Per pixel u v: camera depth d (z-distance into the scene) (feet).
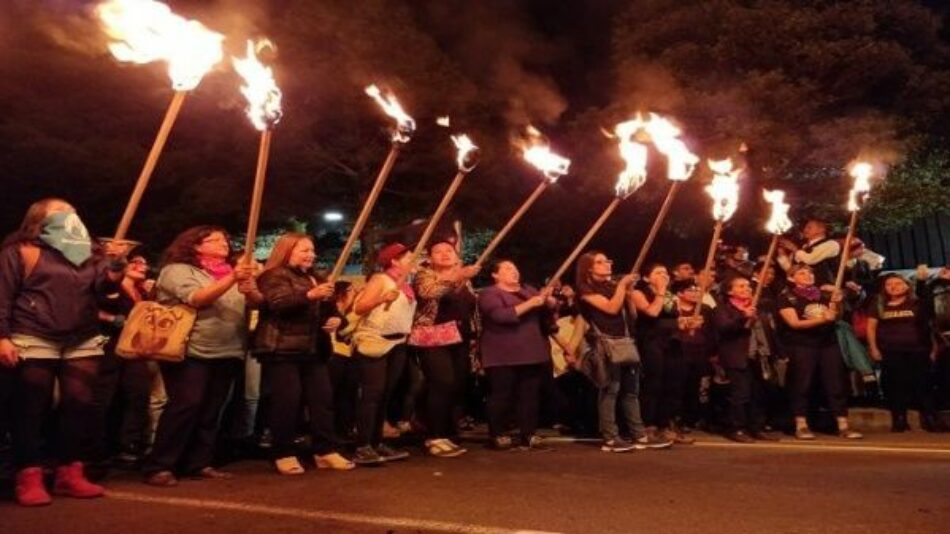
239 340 18.44
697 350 26.66
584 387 27.20
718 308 25.17
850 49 40.37
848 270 29.60
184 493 16.62
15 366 15.51
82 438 16.46
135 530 13.76
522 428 23.08
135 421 20.65
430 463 20.29
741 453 22.15
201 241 18.44
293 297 18.16
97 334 16.74
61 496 16.21
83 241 16.24
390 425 26.50
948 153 44.62
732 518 14.42
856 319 28.78
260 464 20.25
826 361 25.70
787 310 25.58
